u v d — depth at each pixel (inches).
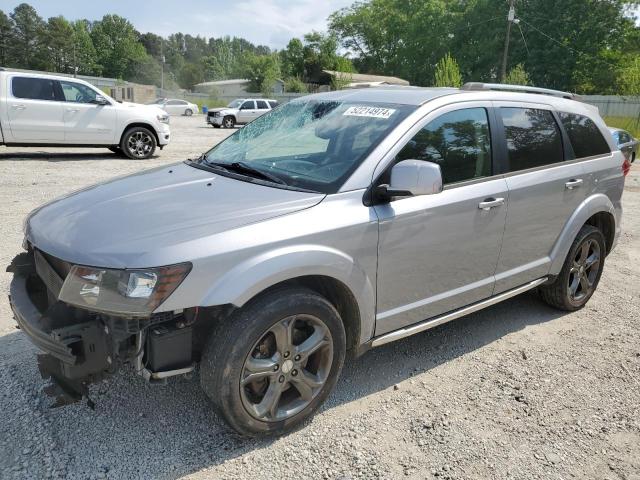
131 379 133.4
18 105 456.8
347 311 122.3
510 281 157.5
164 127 541.0
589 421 125.6
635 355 158.2
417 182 113.0
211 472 104.0
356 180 120.7
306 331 115.0
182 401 125.6
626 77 1400.1
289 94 2327.8
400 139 127.9
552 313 186.7
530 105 163.2
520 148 156.3
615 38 1846.7
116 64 4453.7
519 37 1952.5
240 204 112.4
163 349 99.7
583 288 188.1
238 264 101.1
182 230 102.3
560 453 114.3
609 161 186.2
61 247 103.4
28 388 126.7
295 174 126.8
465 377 142.5
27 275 123.1
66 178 390.9
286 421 113.4
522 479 106.3
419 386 137.3
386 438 116.3
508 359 152.9
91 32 4571.9
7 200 308.5
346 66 2133.4
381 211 121.1
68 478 100.3
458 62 2123.5
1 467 102.1
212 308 105.3
